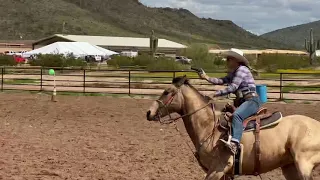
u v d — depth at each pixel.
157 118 7.23
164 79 35.12
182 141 13.36
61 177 9.60
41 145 12.73
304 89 29.05
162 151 12.06
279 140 6.89
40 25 189.00
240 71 6.96
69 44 70.38
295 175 7.19
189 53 69.69
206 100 7.31
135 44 112.31
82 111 19.56
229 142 6.77
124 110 19.84
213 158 7.03
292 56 60.84
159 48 110.88
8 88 28.83
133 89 28.70
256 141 6.88
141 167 10.45
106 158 11.27
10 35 173.00
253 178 9.83
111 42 110.81
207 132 7.13
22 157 11.29
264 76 40.38
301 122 6.96
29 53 67.81
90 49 71.25
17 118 17.77
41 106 21.12
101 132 14.81
